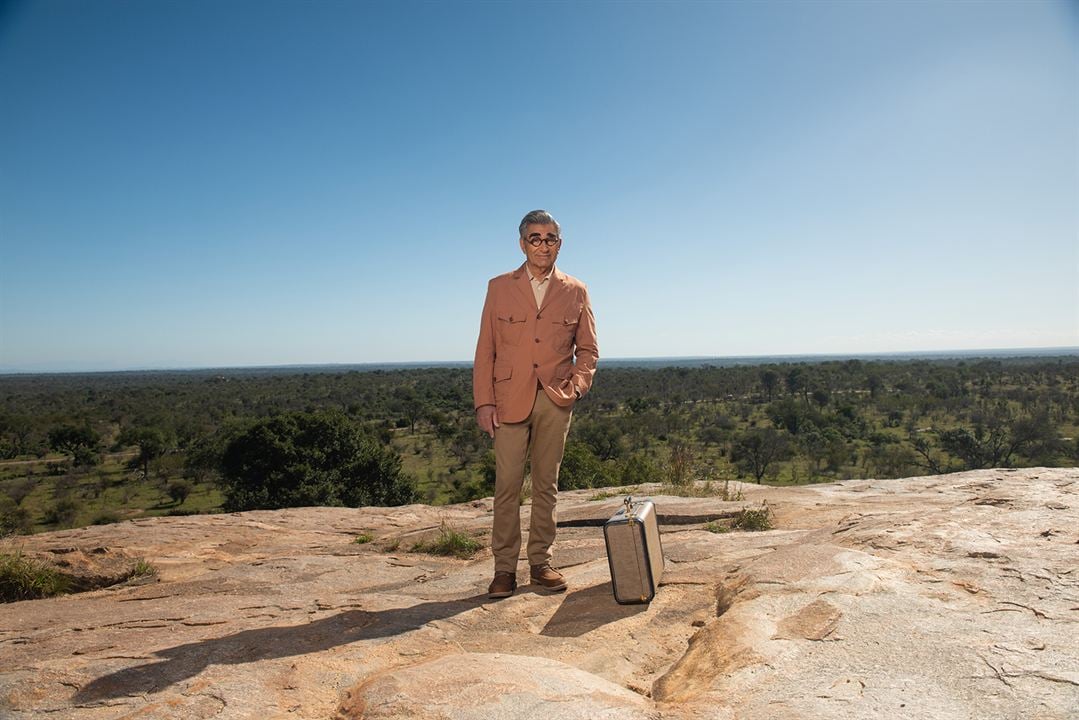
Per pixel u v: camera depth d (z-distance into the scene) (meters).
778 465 57.22
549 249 3.47
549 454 3.54
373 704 1.99
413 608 3.27
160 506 45.88
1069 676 1.89
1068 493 4.42
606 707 1.92
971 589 2.67
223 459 28.95
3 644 2.85
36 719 2.04
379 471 28.70
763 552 3.79
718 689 1.99
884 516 4.14
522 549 4.74
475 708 1.92
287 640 2.75
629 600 3.16
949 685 1.90
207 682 2.29
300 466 26.41
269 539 5.48
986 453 53.03
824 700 1.86
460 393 106.06
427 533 5.20
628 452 56.53
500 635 2.88
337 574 4.20
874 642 2.23
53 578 4.00
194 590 3.94
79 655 2.63
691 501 5.79
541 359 3.47
